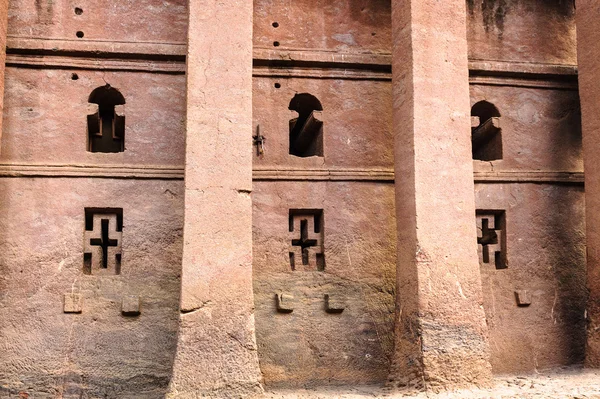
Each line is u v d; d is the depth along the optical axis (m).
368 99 8.06
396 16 7.78
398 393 6.80
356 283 7.61
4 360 6.89
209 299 6.69
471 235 7.21
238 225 6.87
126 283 7.21
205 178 6.90
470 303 7.05
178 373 6.51
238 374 6.61
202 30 7.22
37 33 7.62
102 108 7.99
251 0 7.39
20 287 7.05
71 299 7.07
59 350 6.99
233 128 7.05
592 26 8.00
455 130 7.36
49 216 7.23
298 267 7.59
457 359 6.88
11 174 7.23
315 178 7.73
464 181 7.29
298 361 7.34
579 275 8.17
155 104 7.65
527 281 8.02
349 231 7.71
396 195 7.47
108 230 7.37
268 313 7.39
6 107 7.39
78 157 7.41
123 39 7.75
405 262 7.18
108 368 7.02
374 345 7.51
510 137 8.31
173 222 7.40
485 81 8.40
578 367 7.83
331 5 8.26
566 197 8.32
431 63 7.42
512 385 7.04
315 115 7.88
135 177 7.42
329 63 8.02
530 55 8.59
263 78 7.92
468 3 8.58
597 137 7.84
